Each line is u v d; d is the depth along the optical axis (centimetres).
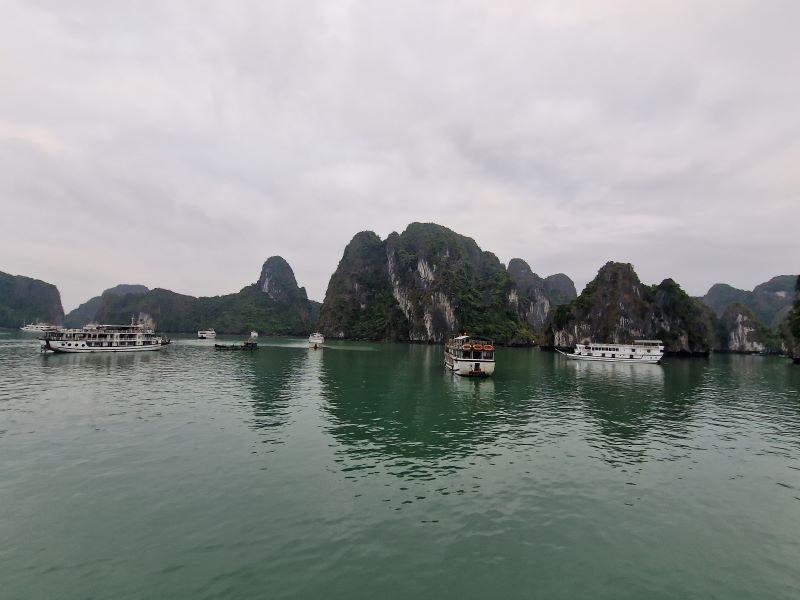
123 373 5503
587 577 1217
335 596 1103
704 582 1210
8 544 1322
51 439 2444
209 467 2033
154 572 1191
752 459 2370
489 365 6038
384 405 3741
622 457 2355
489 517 1580
